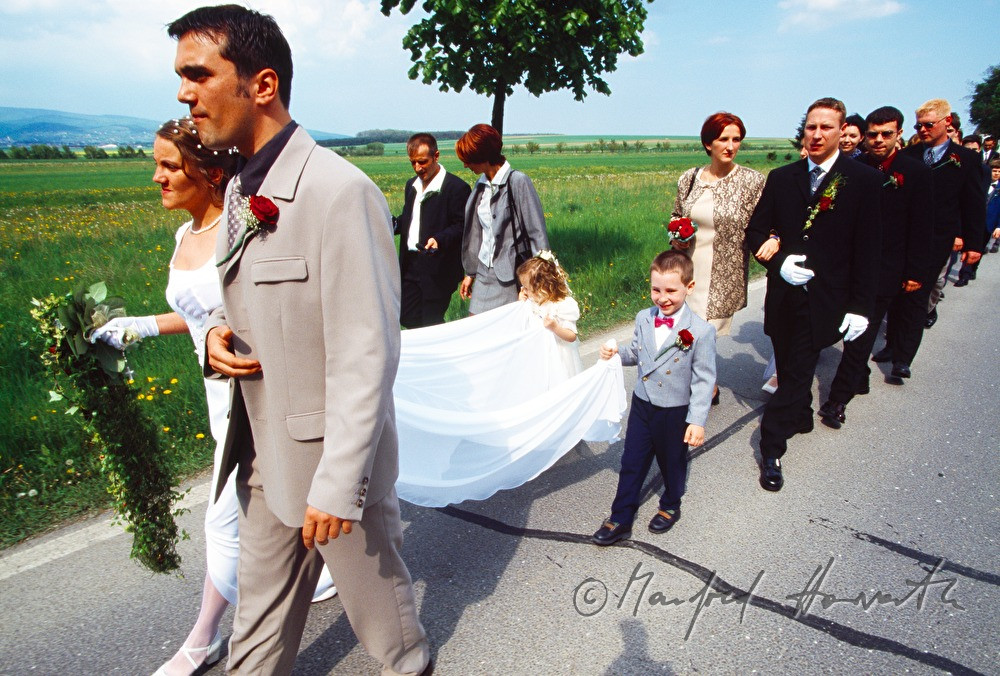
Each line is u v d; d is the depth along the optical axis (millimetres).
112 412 2119
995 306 8055
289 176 1557
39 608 2646
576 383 3309
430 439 2832
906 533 3227
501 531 3225
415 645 2094
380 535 1880
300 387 1639
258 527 1861
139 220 15070
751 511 3414
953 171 5496
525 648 2443
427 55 7379
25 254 9984
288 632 1930
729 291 4449
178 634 2514
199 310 2170
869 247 3457
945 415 4715
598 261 9273
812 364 3604
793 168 3730
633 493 3102
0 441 3801
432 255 4859
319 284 1568
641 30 7594
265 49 1551
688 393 2998
